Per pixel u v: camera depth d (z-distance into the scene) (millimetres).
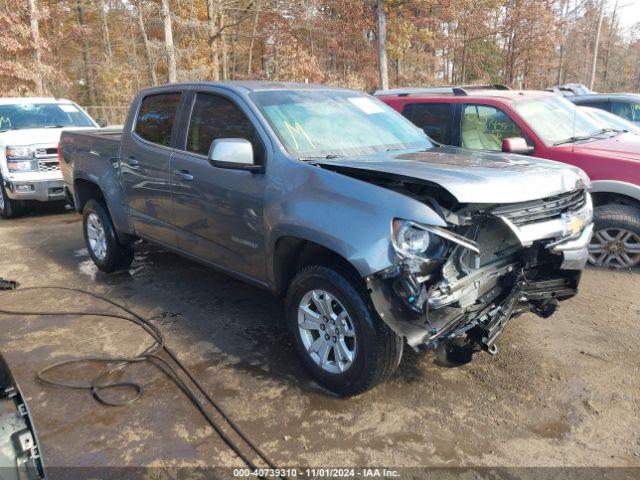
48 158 8219
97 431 3008
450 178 2922
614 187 5242
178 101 4496
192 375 3582
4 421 1668
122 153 5008
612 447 2877
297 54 21984
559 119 6121
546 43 26266
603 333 4160
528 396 3342
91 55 29234
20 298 4984
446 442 2924
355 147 3883
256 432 3016
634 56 53188
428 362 3756
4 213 8609
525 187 3035
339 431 3021
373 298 2846
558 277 3611
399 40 22172
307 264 3467
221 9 21562
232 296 5016
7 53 19531
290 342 4078
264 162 3617
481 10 24703
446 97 6520
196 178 4109
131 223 5086
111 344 4043
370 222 2891
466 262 3037
